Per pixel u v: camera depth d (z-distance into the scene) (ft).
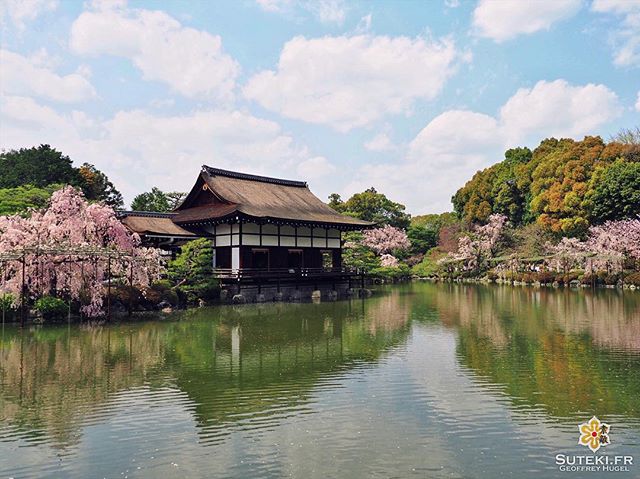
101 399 39.55
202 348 59.21
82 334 67.56
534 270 186.80
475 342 62.69
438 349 58.49
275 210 130.93
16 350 57.26
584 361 51.55
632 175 163.02
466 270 208.95
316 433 32.50
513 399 39.22
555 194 192.85
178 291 101.86
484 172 275.18
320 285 133.18
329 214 145.48
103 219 90.27
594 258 153.99
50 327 72.74
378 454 29.32
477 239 217.36
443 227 265.75
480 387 42.55
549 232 202.80
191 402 38.88
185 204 142.41
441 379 45.16
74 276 79.66
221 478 26.50
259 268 125.39
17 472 27.30
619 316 84.69
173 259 124.36
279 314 91.25
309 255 137.59
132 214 125.29
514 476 26.68
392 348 59.26
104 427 33.65
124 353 56.03
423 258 247.50
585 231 182.60
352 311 96.37
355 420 34.83
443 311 96.17
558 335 66.95
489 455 29.19
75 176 163.02
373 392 41.29
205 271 113.91
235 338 65.82
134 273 91.15
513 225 241.55
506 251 212.23
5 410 37.04
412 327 75.51
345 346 60.59
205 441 31.32
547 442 31.07
